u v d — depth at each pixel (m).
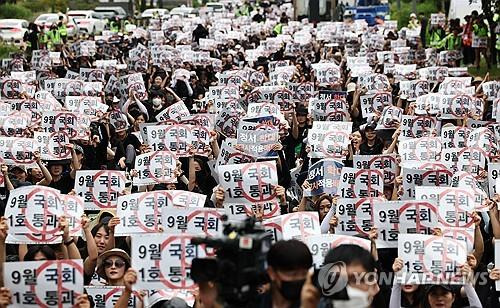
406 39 59.97
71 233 14.26
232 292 8.36
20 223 14.17
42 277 11.48
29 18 102.00
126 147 23.23
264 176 15.52
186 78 35.34
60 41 66.19
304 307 7.91
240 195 15.52
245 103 29.81
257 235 8.44
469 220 14.97
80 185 17.12
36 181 20.42
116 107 28.50
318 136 21.62
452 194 15.06
